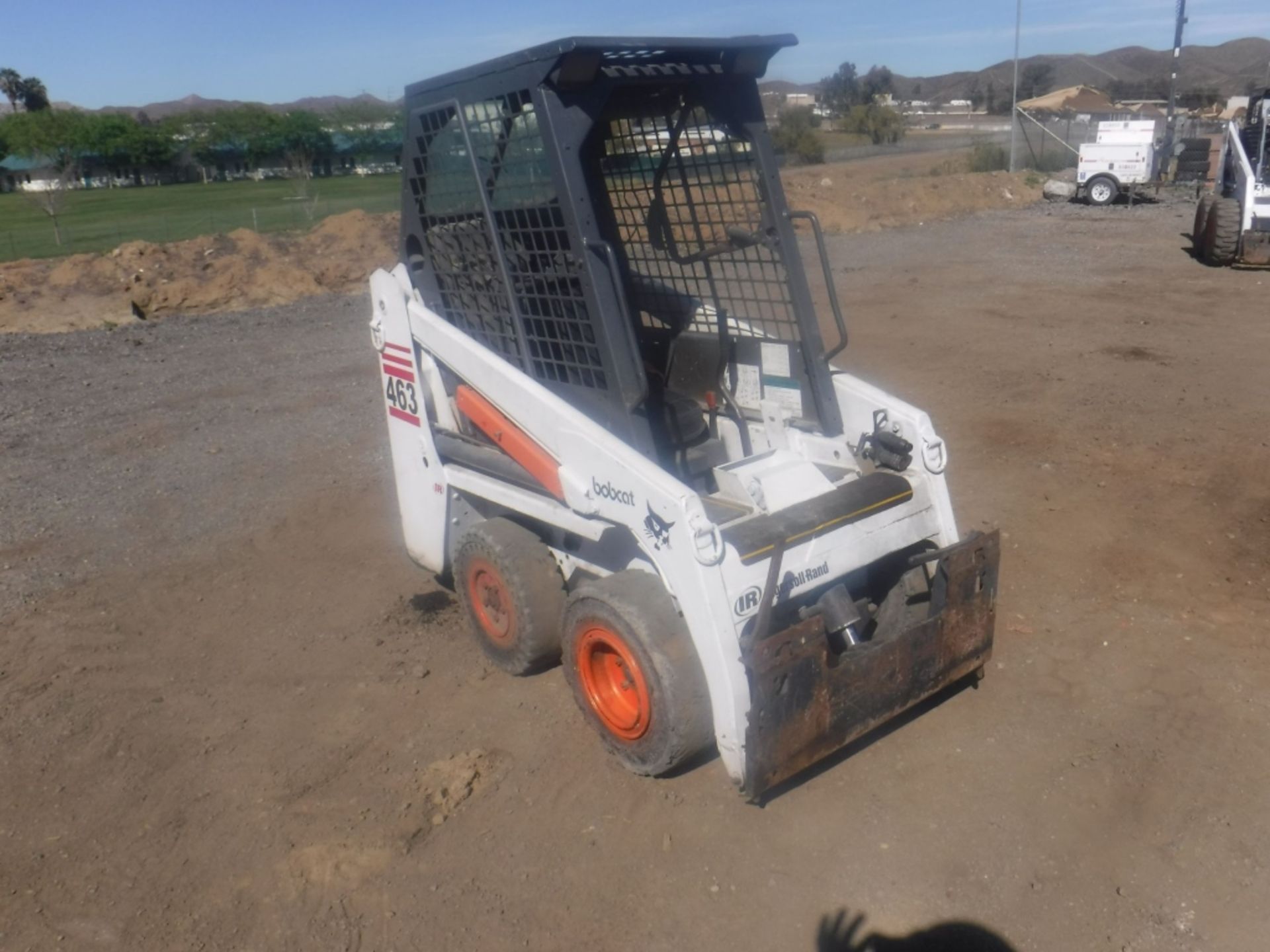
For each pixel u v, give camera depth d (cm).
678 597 372
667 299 490
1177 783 398
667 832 386
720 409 481
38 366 1191
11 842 403
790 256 426
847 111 6338
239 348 1252
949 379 981
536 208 414
